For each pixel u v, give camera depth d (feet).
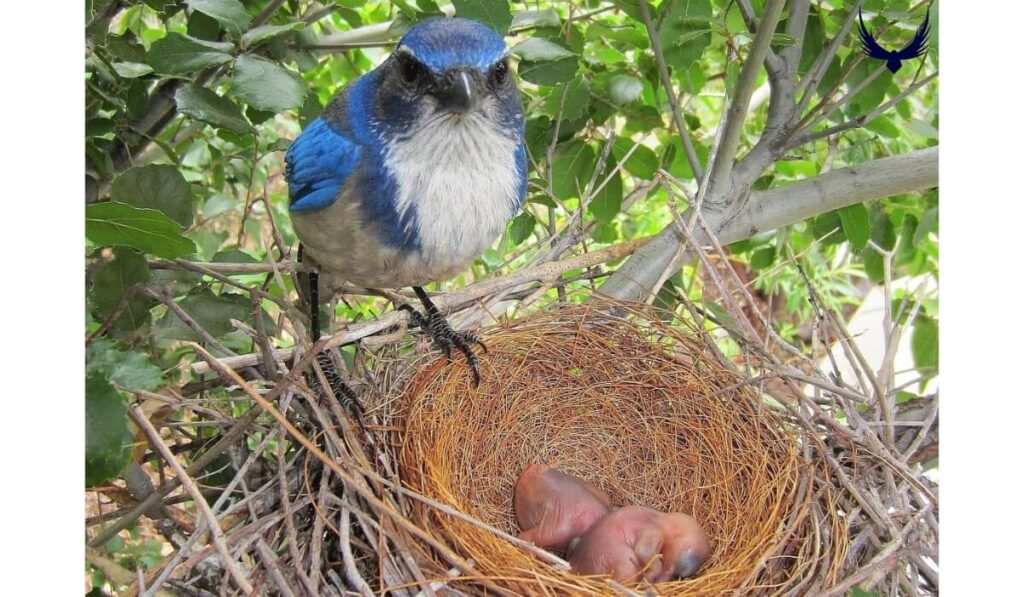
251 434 0.90
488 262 1.28
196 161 1.41
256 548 0.80
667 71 1.12
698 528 0.93
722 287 1.03
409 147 0.90
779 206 1.09
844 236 1.29
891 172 1.08
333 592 0.79
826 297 1.74
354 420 0.96
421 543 0.85
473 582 0.83
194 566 0.78
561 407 1.10
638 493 1.06
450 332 1.06
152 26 1.47
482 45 0.88
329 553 0.85
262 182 1.52
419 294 1.08
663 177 1.11
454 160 0.90
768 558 0.87
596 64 1.25
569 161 1.23
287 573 0.80
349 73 1.43
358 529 0.85
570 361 1.10
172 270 0.99
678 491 1.03
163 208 0.94
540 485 1.00
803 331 1.78
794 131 1.07
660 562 0.91
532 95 1.34
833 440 0.98
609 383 1.09
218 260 1.11
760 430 1.00
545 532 0.98
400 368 1.05
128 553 1.05
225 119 0.94
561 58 1.02
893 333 1.03
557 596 0.82
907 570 0.86
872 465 0.93
